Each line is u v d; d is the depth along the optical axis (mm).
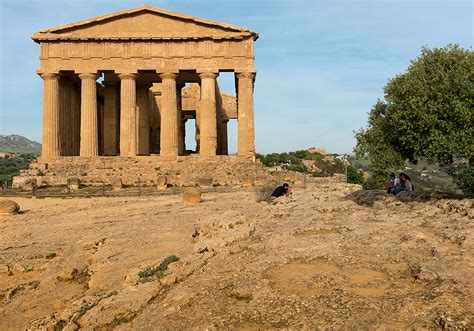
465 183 17703
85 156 49031
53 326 8703
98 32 50406
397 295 7848
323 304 7555
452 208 15906
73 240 17594
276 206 21156
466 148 15430
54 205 29109
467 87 15820
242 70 49969
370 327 6441
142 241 16062
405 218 15820
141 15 50594
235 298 8367
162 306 8281
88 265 14078
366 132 19359
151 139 70250
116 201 30500
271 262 10352
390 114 18516
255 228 15508
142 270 11539
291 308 7441
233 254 11938
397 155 18281
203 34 50219
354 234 13188
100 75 51906
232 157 49312
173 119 50281
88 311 8789
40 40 50125
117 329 7523
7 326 9875
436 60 17891
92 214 24344
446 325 6203
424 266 9219
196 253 12570
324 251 11219
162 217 22031
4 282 13359
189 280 9703
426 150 16828
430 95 16641
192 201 27016
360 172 74750
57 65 50188
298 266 10141
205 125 49969
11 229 20406
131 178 42625
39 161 47812
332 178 51406
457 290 7598
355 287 8453
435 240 11711
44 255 15617
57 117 50031
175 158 49219
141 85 59656
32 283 13055
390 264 9938
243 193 33094
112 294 10086
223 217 17406
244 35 50000
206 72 50125
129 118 49938
